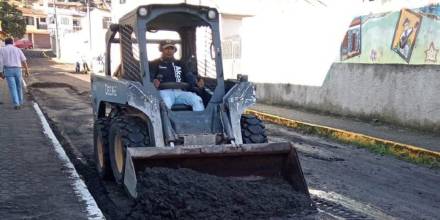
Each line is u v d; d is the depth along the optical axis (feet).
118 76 24.50
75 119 40.65
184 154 17.70
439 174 25.45
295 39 51.01
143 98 19.30
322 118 43.24
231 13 74.90
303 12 49.67
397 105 38.14
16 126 34.27
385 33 39.40
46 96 58.95
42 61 172.76
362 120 41.63
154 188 16.74
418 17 36.11
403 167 26.78
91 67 114.01
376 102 40.27
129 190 17.28
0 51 41.86
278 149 18.66
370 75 40.75
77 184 20.68
